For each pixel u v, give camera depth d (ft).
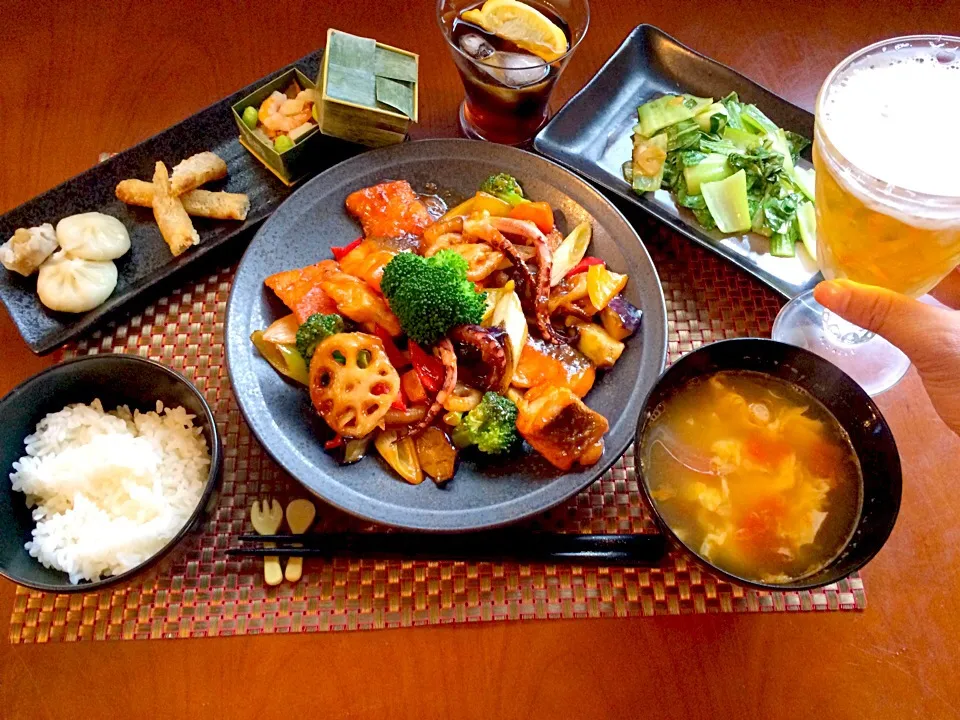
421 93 2.09
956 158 1.33
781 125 2.06
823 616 1.52
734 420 1.48
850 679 1.47
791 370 1.47
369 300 1.67
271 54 2.13
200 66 2.11
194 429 1.59
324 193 1.81
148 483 1.53
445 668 1.47
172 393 1.58
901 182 1.30
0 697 1.44
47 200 1.88
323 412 1.57
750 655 1.49
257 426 1.54
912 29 2.19
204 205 1.86
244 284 1.70
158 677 1.46
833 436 1.45
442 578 1.55
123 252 1.84
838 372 1.41
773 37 2.19
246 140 1.99
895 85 1.42
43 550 1.45
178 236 1.80
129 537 1.46
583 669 1.48
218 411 1.71
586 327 1.70
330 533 1.55
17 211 1.86
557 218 1.84
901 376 1.72
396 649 1.49
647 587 1.54
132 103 2.06
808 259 1.90
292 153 1.89
